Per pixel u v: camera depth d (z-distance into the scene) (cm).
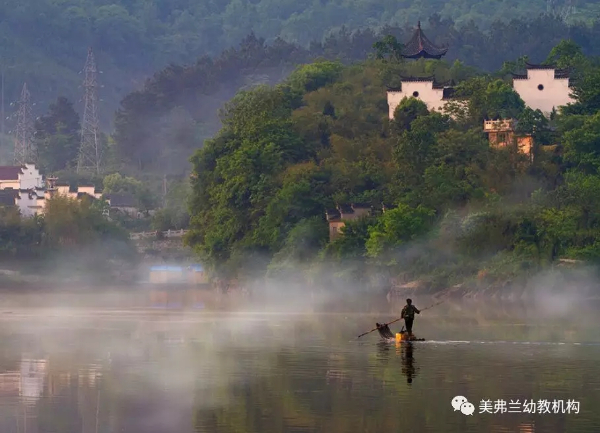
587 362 10238
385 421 7756
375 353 11012
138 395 8650
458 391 8762
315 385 9038
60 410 8131
